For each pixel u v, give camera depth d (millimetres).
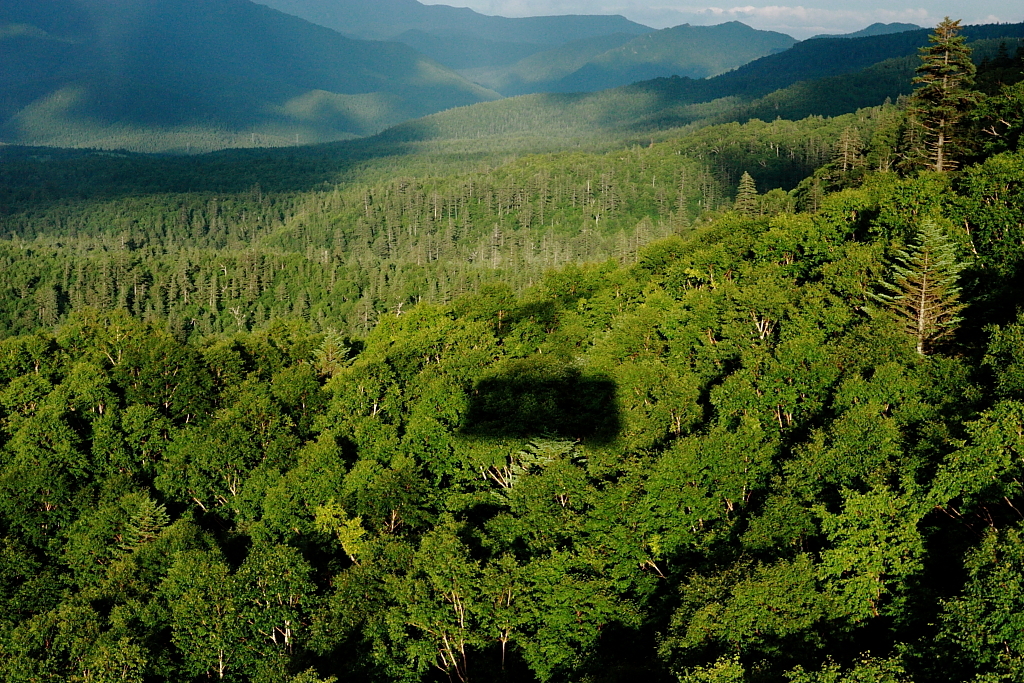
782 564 45875
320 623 60156
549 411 71250
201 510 83125
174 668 58312
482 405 77562
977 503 44719
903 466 49188
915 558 44062
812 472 52656
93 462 85938
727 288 83625
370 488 71438
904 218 81625
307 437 88688
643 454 61906
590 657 51781
